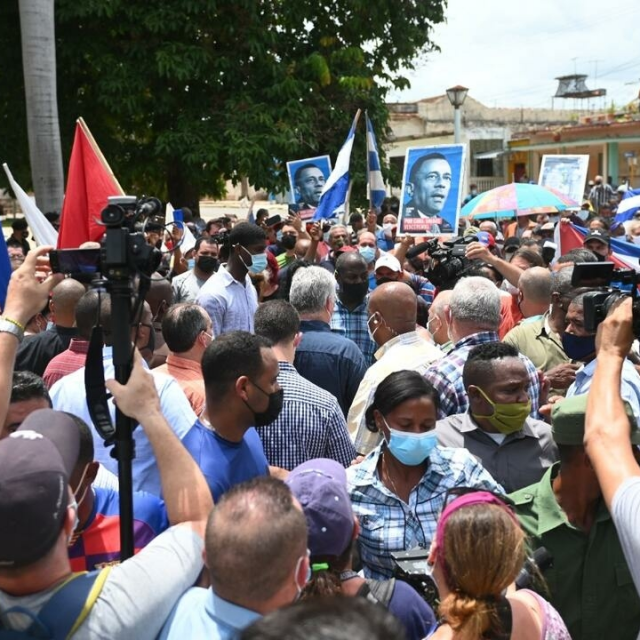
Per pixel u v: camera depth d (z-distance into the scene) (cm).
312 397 423
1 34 1714
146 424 251
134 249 251
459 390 445
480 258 702
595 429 226
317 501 261
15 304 276
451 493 272
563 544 316
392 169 2005
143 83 1684
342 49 1861
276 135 1723
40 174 1274
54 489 208
